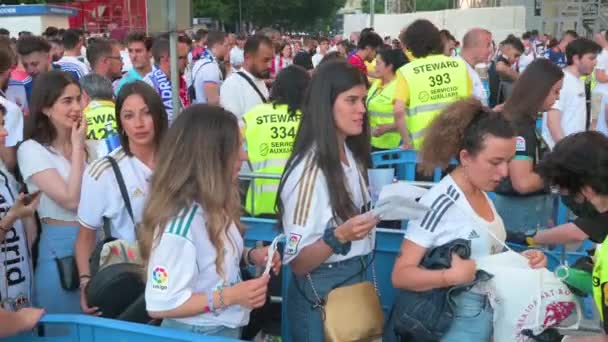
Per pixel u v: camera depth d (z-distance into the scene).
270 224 3.44
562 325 2.21
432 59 4.96
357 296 2.35
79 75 7.00
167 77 6.30
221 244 2.00
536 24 27.52
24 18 17.77
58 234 2.87
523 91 3.35
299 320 2.43
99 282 2.38
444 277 2.10
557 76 3.33
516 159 3.30
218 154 1.96
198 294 1.96
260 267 2.39
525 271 2.13
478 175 2.18
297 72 3.85
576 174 2.11
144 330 1.98
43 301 2.84
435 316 2.19
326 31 68.81
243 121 3.86
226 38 9.49
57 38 9.41
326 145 2.30
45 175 2.81
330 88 2.29
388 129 5.68
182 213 1.92
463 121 2.22
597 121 6.96
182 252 1.91
